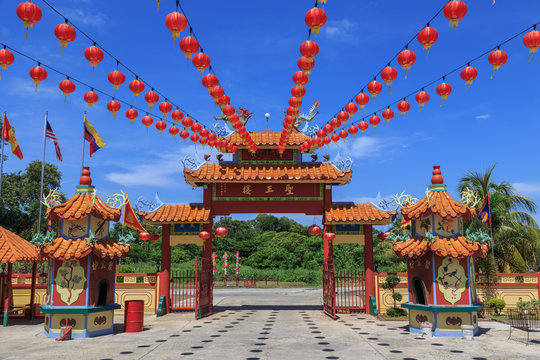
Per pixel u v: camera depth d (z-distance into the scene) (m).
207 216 16.95
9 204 41.84
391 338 11.90
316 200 17.61
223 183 17.69
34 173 45.72
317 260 55.62
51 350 10.37
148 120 12.13
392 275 17.30
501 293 17.05
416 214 12.84
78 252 11.86
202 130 14.34
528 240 19.16
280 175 17.11
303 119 18.42
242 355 9.73
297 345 10.90
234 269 48.31
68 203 12.72
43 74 8.53
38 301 17.50
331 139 14.52
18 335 12.63
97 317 12.48
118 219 13.31
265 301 24.47
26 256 14.77
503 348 10.54
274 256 56.09
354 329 13.47
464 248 12.05
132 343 11.24
